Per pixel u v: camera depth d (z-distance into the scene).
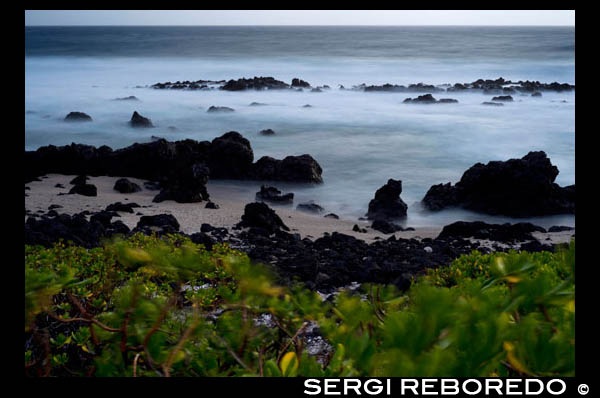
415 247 18.64
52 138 48.50
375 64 129.12
